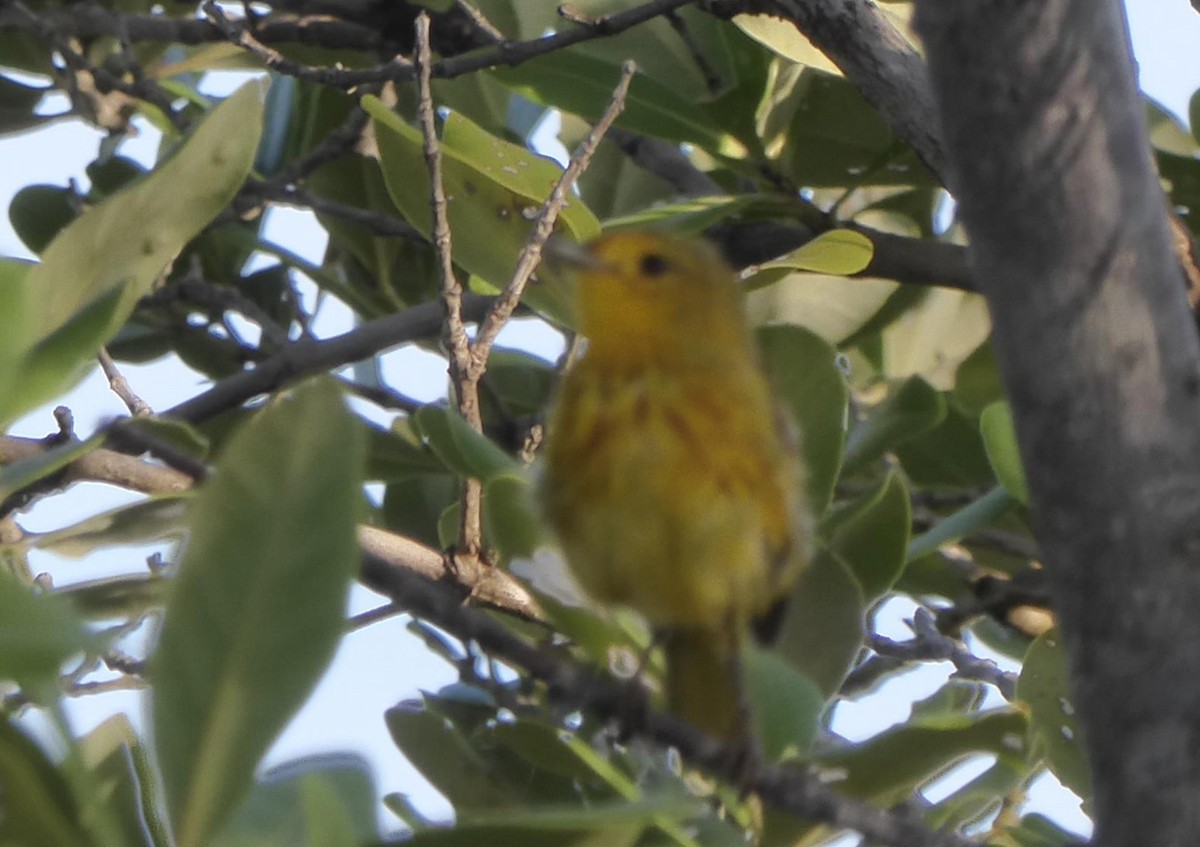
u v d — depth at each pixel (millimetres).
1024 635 10602
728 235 11539
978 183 4938
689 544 8000
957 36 4910
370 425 10312
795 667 7980
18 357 4961
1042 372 4879
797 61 10562
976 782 7293
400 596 5828
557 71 10836
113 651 8258
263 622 4113
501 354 10945
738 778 6133
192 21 12141
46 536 6496
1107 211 4855
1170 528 4742
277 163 13148
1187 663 4688
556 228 9336
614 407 8188
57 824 4316
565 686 6289
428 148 8250
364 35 12484
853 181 11500
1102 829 4734
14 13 11906
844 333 11641
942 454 11398
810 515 8477
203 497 4129
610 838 4480
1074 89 4863
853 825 5824
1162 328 4848
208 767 4062
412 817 6680
